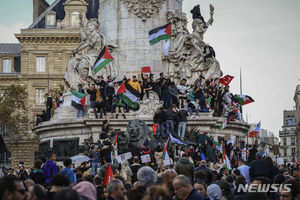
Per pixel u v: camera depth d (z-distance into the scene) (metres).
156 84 30.73
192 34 34.34
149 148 23.66
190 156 25.78
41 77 90.19
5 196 8.59
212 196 13.87
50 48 90.81
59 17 92.06
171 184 12.47
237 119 33.69
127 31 34.66
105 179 15.05
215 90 32.06
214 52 35.25
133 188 12.16
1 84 91.56
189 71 33.72
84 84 33.34
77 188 10.34
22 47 90.75
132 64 34.16
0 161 77.12
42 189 10.30
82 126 30.62
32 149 77.25
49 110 34.53
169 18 34.38
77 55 34.31
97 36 34.00
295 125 111.44
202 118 29.98
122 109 30.42
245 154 27.25
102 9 35.69
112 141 26.47
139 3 34.69
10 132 76.56
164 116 27.30
